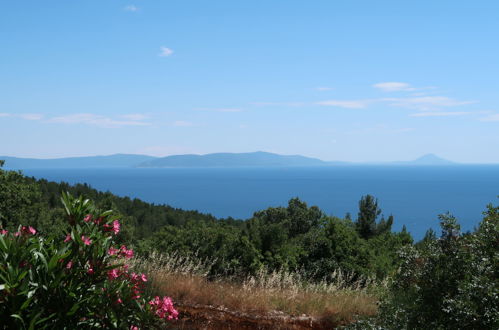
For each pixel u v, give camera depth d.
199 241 12.02
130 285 4.32
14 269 3.41
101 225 4.33
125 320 4.00
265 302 8.86
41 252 3.81
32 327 3.32
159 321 4.53
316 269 11.93
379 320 5.80
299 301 9.17
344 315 8.43
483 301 4.32
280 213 25.16
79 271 3.79
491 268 4.68
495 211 5.10
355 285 11.57
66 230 4.12
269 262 11.57
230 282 10.65
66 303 3.62
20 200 16.11
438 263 5.04
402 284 5.55
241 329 7.39
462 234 5.21
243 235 12.24
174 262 10.80
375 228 23.34
